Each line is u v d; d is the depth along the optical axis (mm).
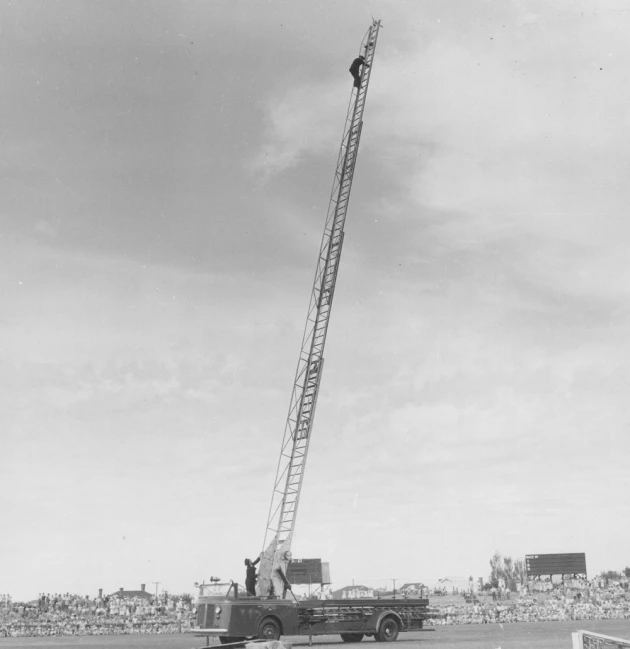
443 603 120625
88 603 107688
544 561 130250
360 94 61031
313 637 55281
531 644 42625
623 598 123375
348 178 59531
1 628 101875
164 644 53562
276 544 49312
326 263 57781
